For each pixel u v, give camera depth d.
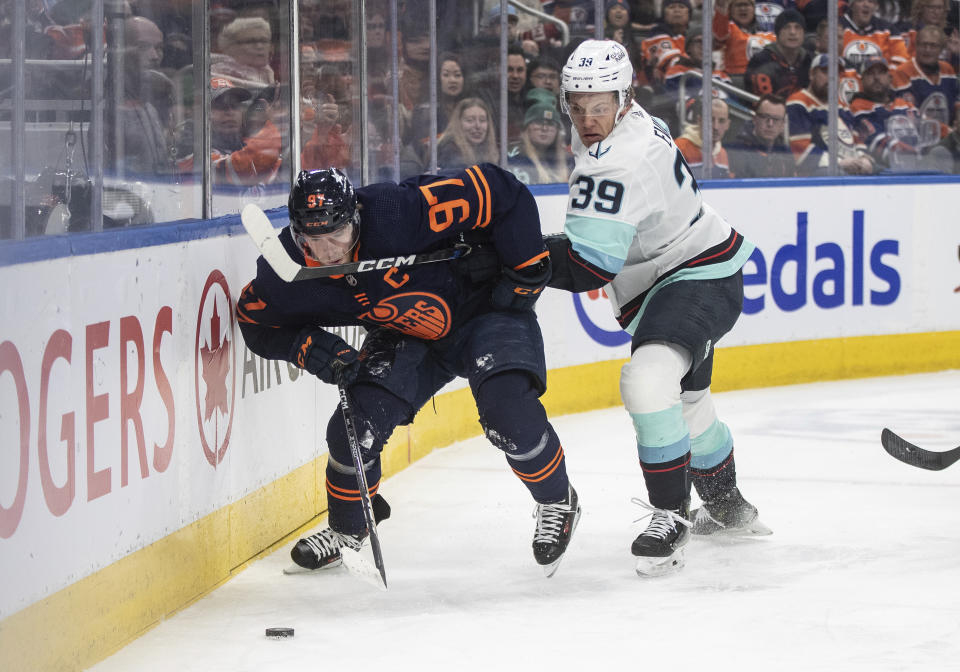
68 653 10.75
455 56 23.67
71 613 10.79
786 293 27.33
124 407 11.69
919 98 29.66
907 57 29.39
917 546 14.92
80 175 12.55
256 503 14.80
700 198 14.16
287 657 11.33
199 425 13.27
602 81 13.12
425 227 12.55
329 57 19.20
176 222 13.25
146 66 13.59
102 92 12.77
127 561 11.75
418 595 13.23
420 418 20.83
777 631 11.79
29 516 10.14
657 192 13.41
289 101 17.08
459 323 13.48
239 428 14.30
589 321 25.11
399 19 21.78
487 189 12.73
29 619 10.16
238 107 16.42
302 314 13.14
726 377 26.75
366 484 13.10
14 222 11.45
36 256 10.23
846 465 19.72
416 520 16.69
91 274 11.09
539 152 25.80
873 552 14.67
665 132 13.90
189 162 14.33
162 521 12.43
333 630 12.09
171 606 12.62
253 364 14.70
